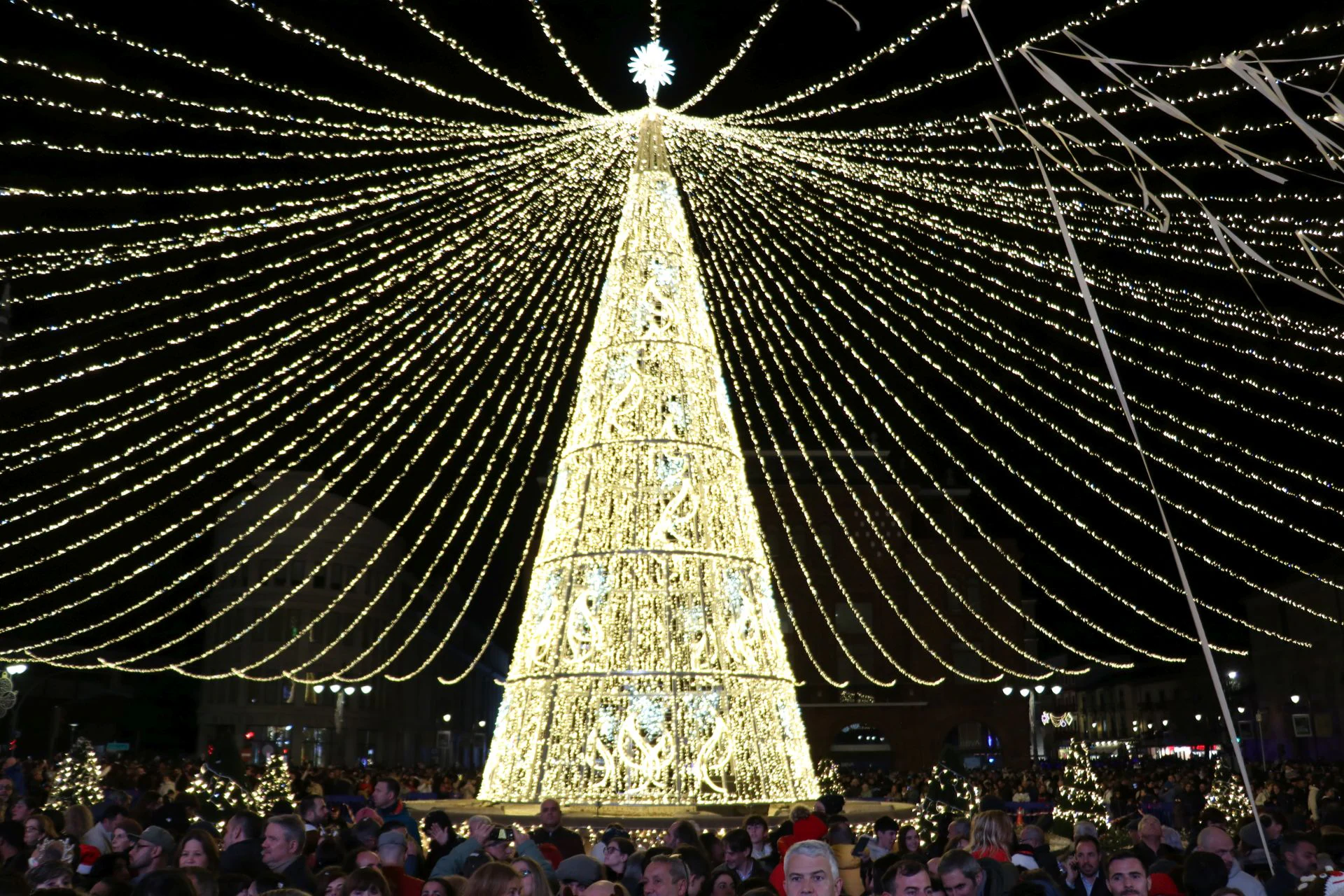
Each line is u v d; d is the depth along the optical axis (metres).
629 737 13.52
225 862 6.98
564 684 13.83
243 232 13.42
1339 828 9.85
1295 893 6.87
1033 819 16.78
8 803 12.55
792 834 9.47
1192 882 6.94
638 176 15.25
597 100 13.12
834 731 46.38
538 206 15.95
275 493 57.09
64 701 53.41
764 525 47.69
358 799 17.38
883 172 14.16
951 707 46.50
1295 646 61.72
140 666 55.59
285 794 18.48
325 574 58.00
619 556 14.03
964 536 49.31
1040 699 62.31
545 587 14.55
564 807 13.74
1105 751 89.69
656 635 13.80
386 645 61.34
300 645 56.62
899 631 47.25
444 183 14.68
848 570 47.59
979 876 6.29
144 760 38.97
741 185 16.08
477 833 8.02
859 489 48.34
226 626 55.72
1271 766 38.59
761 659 14.40
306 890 6.96
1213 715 73.50
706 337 15.27
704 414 14.79
